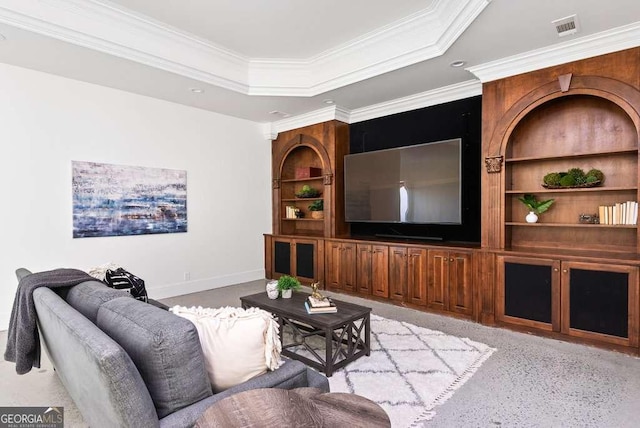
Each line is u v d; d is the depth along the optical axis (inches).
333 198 202.5
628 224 116.5
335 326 97.2
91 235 159.8
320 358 99.8
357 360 106.2
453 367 101.4
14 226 140.3
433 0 120.6
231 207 216.4
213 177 207.2
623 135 121.7
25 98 141.9
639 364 102.3
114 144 166.7
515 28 109.7
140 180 175.6
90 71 144.7
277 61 172.2
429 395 86.6
